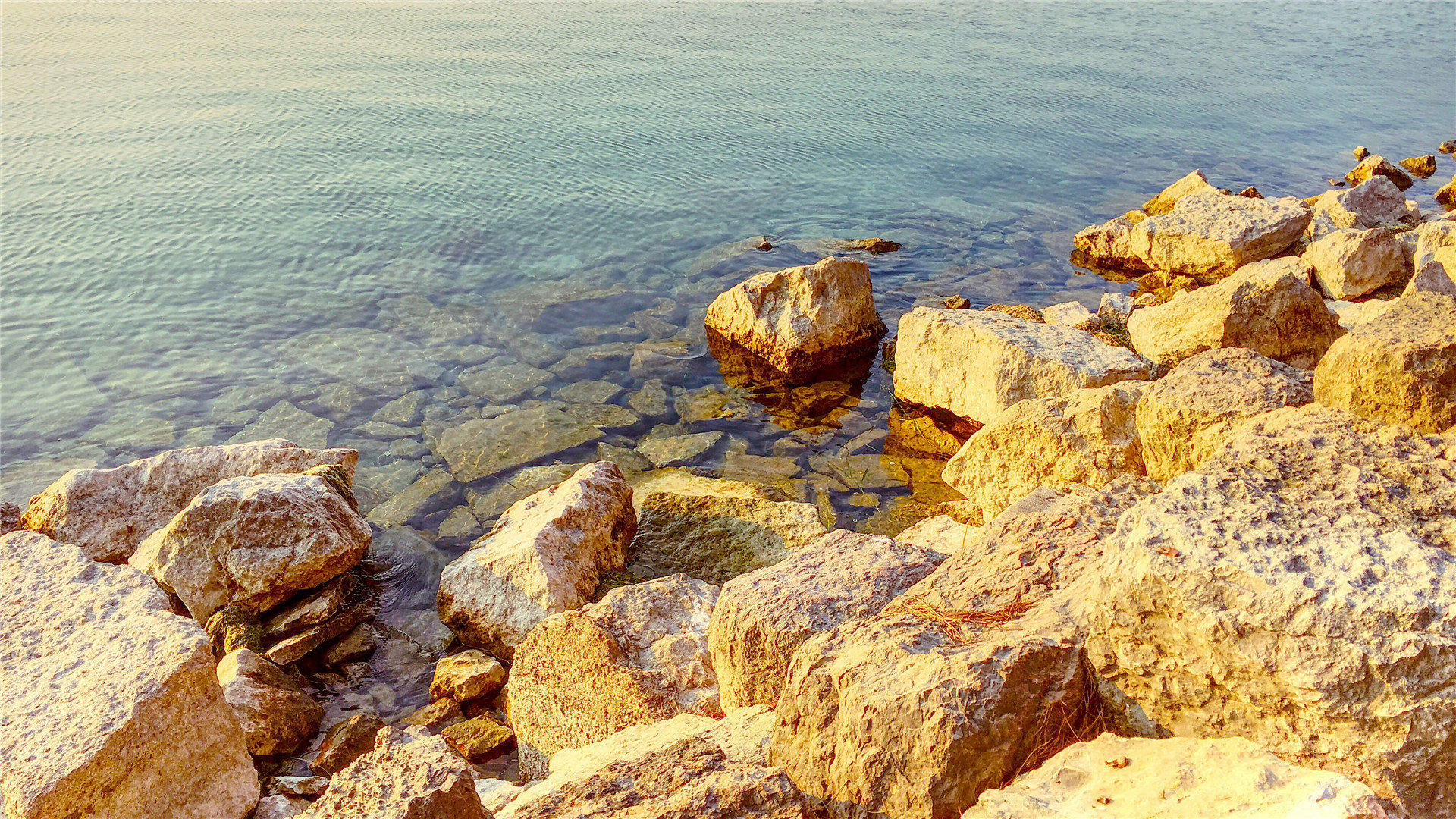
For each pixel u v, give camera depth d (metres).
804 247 20.22
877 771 4.47
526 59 37.56
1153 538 4.49
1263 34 48.25
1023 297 17.86
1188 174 23.36
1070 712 4.58
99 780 5.54
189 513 9.63
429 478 12.23
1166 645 4.38
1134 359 11.87
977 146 27.89
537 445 12.95
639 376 14.89
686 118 29.92
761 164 25.91
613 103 31.48
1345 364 7.04
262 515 9.70
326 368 15.19
